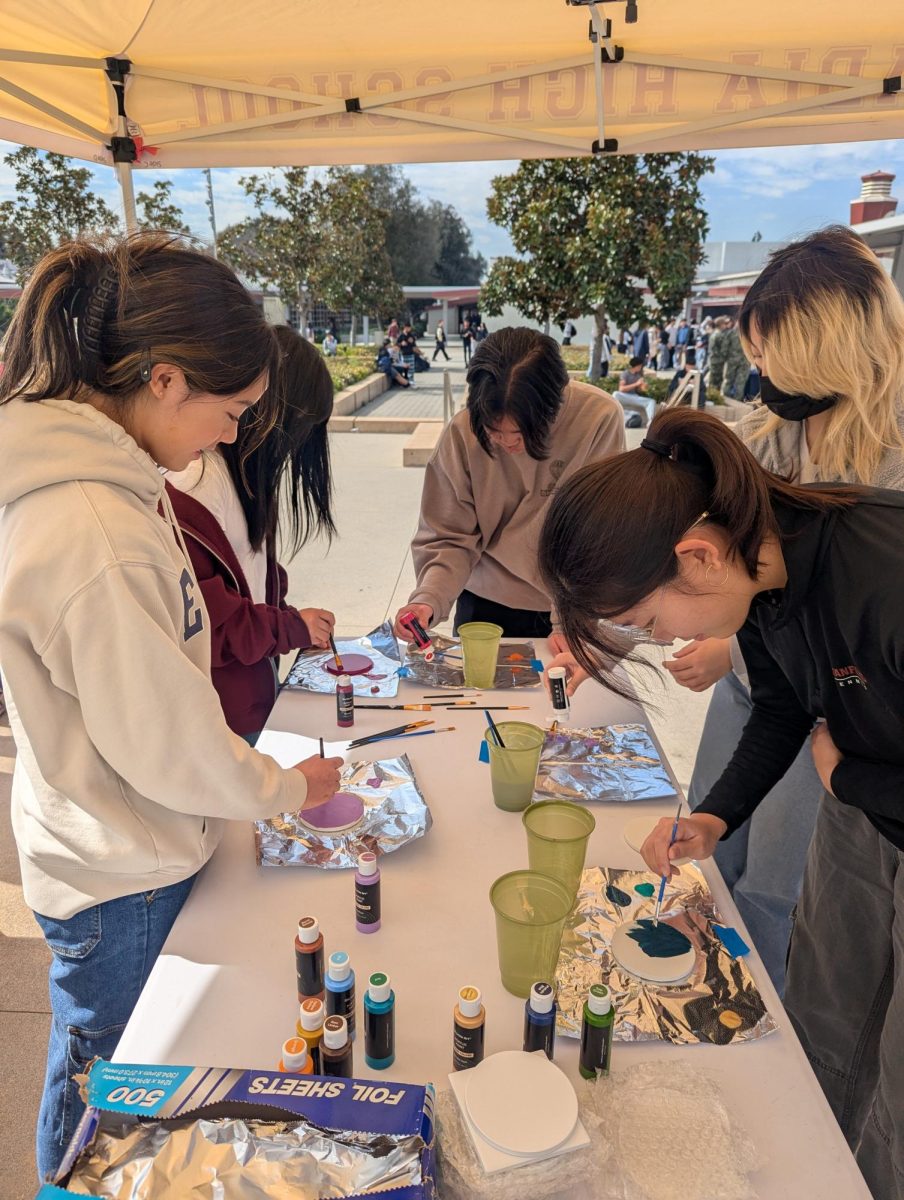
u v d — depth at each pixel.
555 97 2.59
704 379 9.72
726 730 1.99
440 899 1.10
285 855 1.17
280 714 1.64
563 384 1.77
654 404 10.47
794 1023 1.51
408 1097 0.71
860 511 0.96
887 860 1.26
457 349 32.19
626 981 0.97
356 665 1.84
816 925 1.42
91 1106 0.70
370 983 0.83
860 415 1.38
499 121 2.64
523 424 1.73
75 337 0.94
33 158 10.36
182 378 0.95
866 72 2.43
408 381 17.86
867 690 1.01
